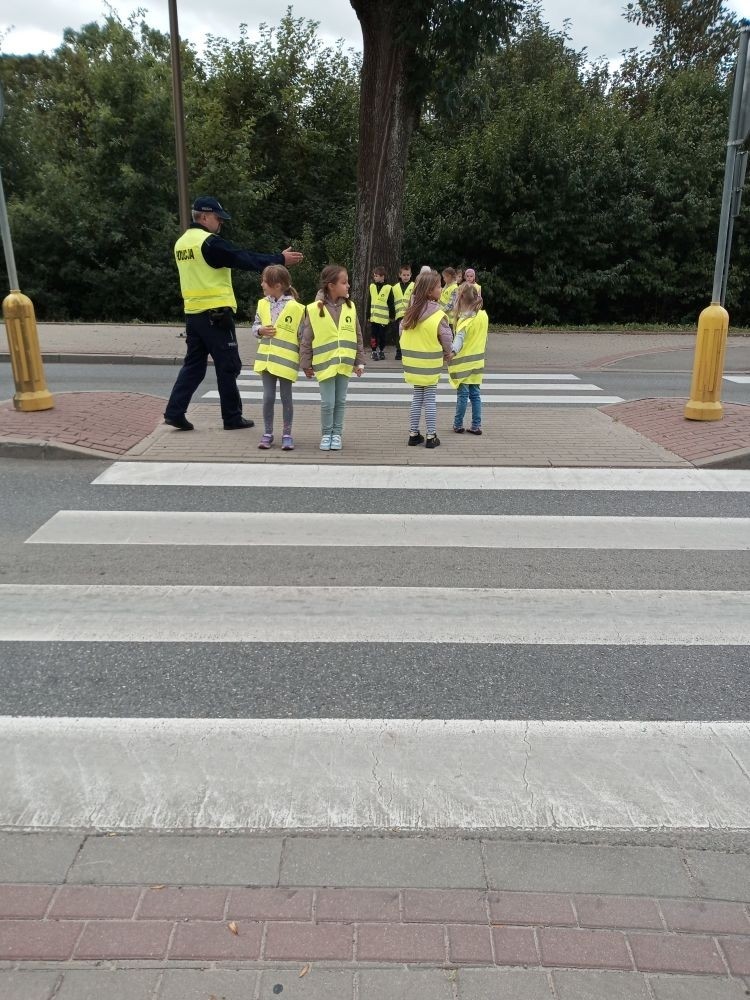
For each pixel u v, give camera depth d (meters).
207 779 3.04
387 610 4.46
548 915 2.41
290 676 3.77
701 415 8.43
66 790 2.96
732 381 13.20
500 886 2.53
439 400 10.71
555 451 7.81
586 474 7.11
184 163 16.52
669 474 7.13
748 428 8.11
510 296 23.05
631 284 23.84
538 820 2.83
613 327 22.05
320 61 32.00
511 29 15.04
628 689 3.70
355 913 2.41
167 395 10.84
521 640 4.14
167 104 26.58
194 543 5.41
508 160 21.95
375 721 3.43
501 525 5.85
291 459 7.43
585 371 14.14
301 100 31.86
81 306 28.50
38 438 7.43
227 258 7.68
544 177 22.22
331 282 7.31
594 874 2.58
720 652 4.04
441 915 2.41
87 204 26.95
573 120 23.64
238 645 4.05
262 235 30.97
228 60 30.67
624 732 3.37
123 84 26.52
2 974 2.18
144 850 2.67
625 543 5.51
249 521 5.85
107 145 27.11
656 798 2.95
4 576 4.84
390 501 6.36
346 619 4.34
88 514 5.94
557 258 23.14
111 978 2.18
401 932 2.35
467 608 4.49
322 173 33.00
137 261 27.00
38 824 2.78
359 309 16.25
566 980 2.20
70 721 3.40
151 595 4.60
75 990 2.14
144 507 6.11
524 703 3.58
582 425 8.91
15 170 28.30
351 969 2.22
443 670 3.84
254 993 2.14
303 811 2.87
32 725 3.37
